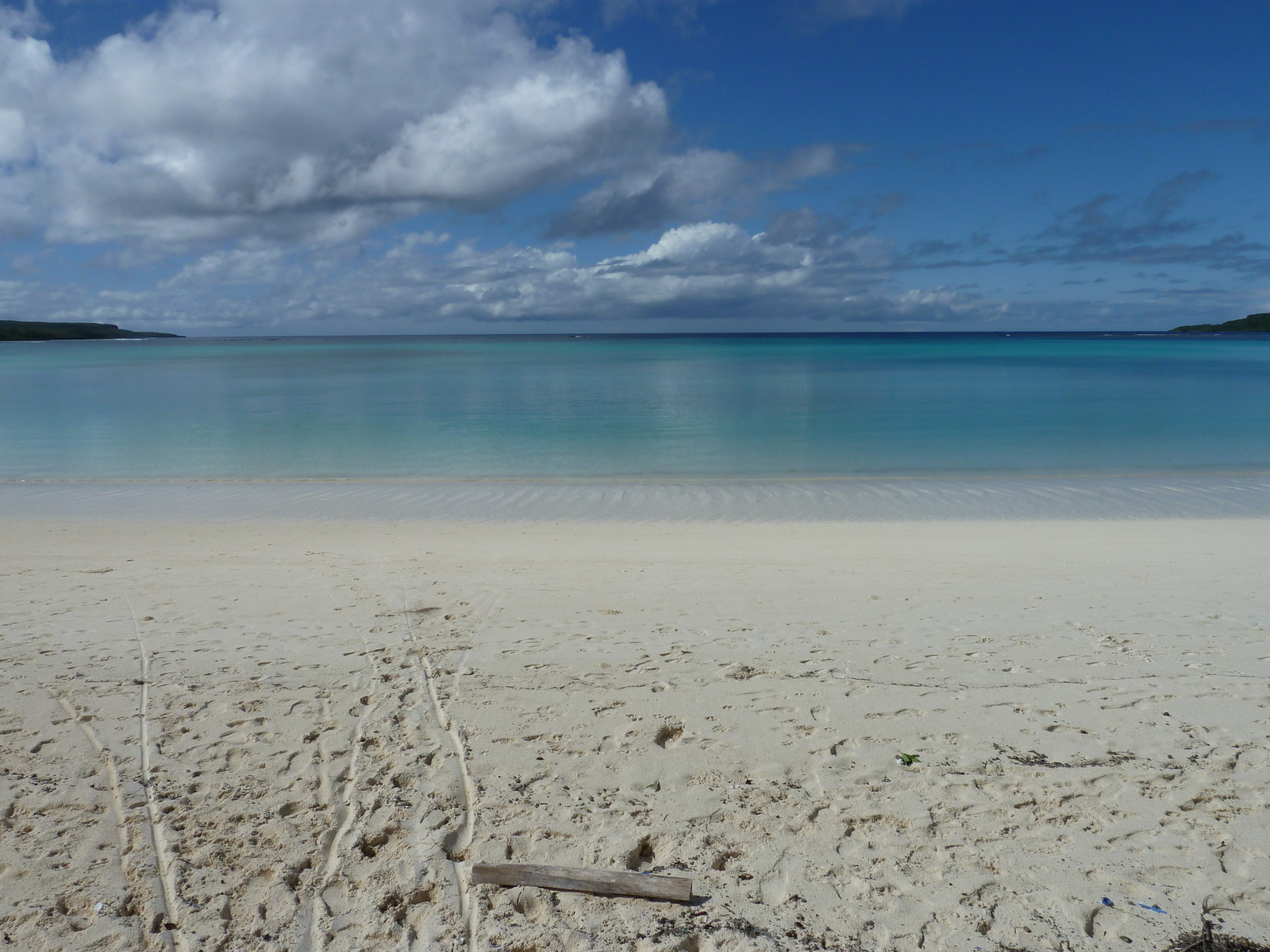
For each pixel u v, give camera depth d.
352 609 7.16
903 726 4.75
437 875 3.44
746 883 3.39
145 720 4.80
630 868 3.51
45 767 4.24
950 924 3.13
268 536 11.16
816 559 9.47
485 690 5.27
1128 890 3.30
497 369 51.53
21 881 3.35
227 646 6.11
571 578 8.42
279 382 40.50
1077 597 7.58
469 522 12.30
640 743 4.55
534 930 3.12
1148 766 4.25
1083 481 15.62
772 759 4.38
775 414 26.31
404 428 23.42
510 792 4.05
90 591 7.84
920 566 9.03
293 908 3.24
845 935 3.08
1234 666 5.65
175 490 14.95
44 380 42.78
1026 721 4.80
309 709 4.97
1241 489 14.72
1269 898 3.24
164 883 3.38
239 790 4.05
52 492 14.78
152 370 51.31
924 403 29.25
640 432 22.61
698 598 7.60
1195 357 62.22
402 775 4.20
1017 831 3.71
